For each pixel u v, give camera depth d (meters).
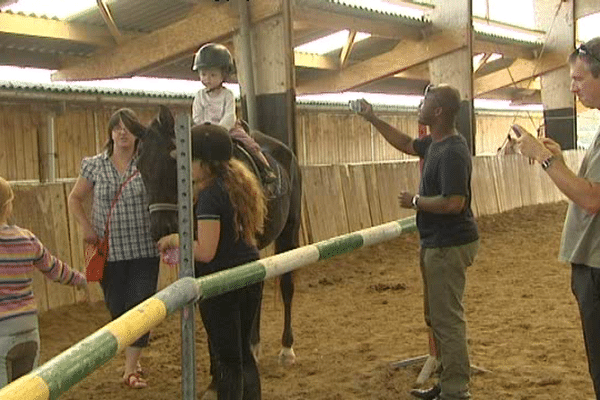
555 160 2.53
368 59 16.23
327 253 3.47
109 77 11.86
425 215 3.65
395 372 4.73
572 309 6.48
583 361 4.86
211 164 2.87
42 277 6.77
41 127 10.37
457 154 3.51
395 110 17.95
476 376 4.59
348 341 5.65
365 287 8.05
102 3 10.77
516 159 15.77
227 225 2.92
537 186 16.45
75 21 11.38
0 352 3.10
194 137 2.88
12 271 3.15
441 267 3.60
